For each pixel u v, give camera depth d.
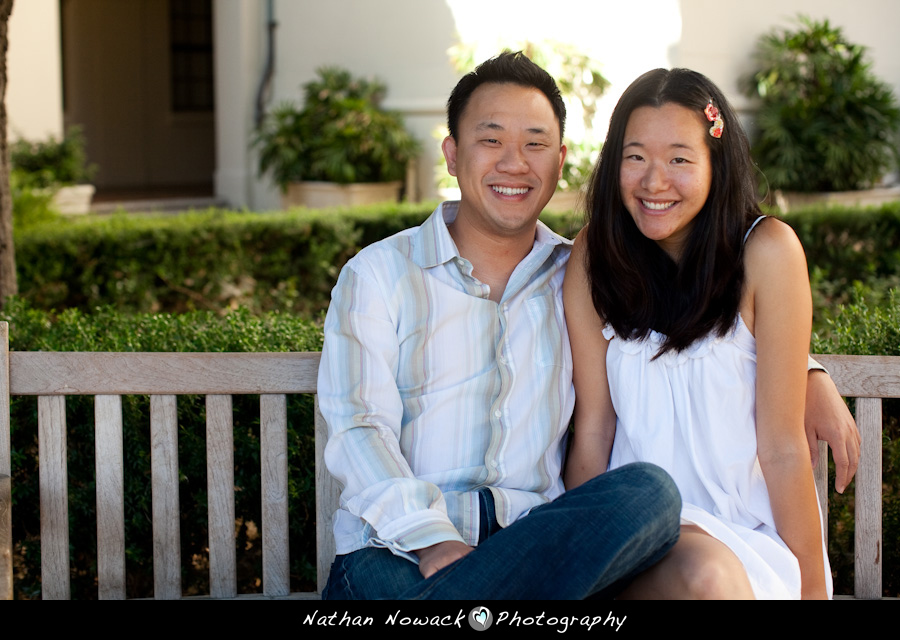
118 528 2.15
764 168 8.97
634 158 2.03
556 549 1.72
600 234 2.11
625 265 2.09
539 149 2.09
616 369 2.14
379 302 2.07
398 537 1.85
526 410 2.10
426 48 9.31
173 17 12.62
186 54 12.84
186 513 2.56
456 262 2.11
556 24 8.43
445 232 2.12
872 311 2.89
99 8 11.86
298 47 10.13
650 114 2.01
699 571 1.74
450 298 2.09
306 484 2.51
